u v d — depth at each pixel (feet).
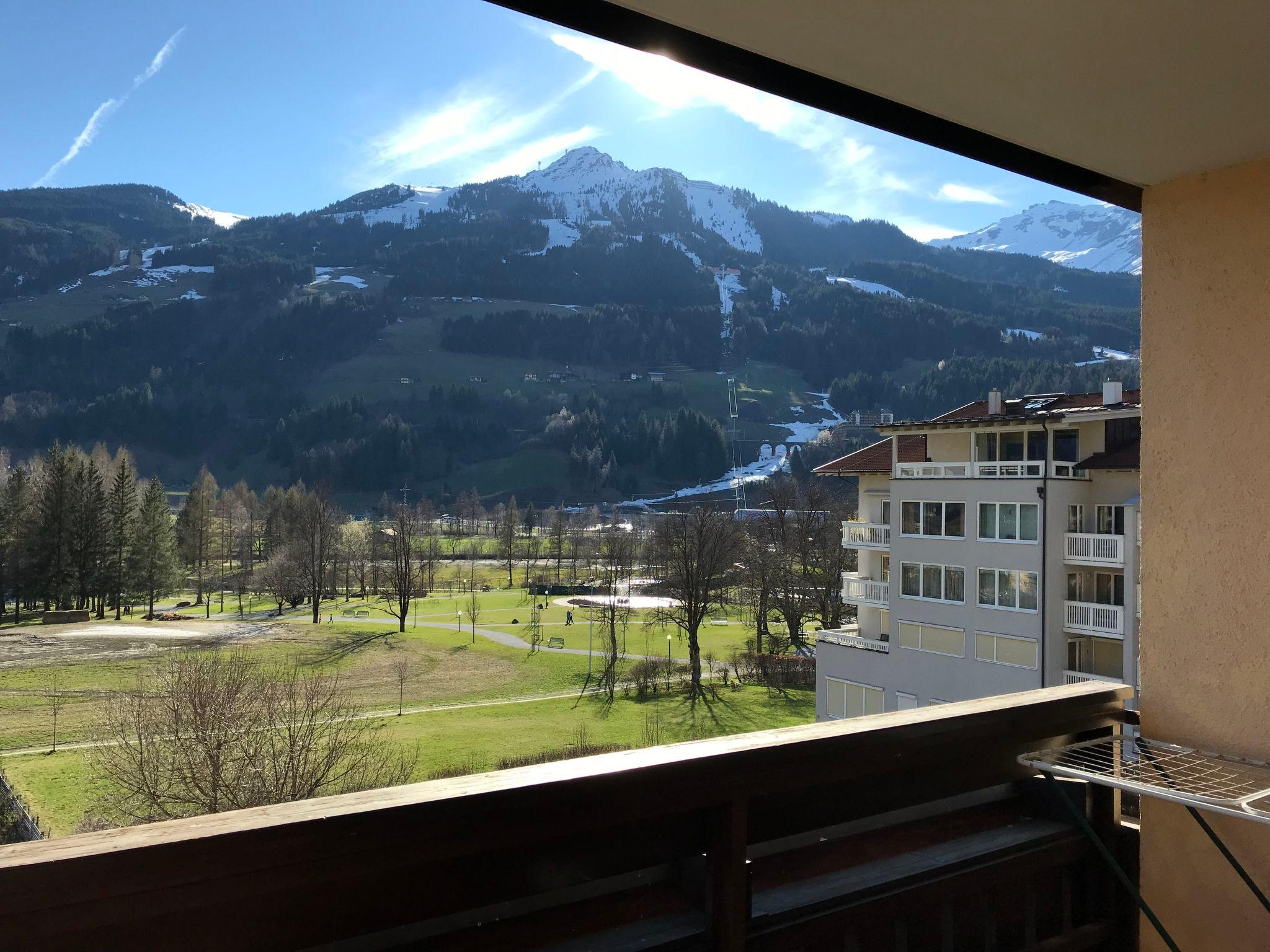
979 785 4.80
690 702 109.19
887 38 3.61
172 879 2.34
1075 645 56.34
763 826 3.86
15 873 2.10
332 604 190.08
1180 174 5.64
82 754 64.64
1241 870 4.78
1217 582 5.56
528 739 88.89
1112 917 5.40
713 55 3.69
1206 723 5.57
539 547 261.65
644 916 3.65
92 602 128.88
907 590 64.39
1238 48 3.71
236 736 53.57
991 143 5.00
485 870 3.06
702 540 122.42
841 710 68.85
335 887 2.72
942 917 4.50
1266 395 5.32
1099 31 3.57
